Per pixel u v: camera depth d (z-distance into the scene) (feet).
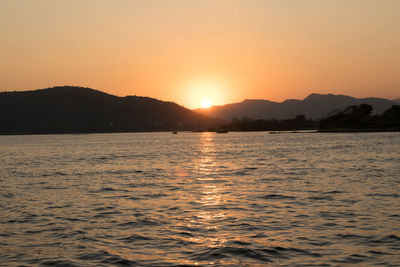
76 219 71.15
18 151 389.60
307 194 94.63
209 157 254.47
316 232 59.47
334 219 67.62
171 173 155.63
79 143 608.19
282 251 50.57
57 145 534.78
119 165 198.80
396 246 51.65
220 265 45.98
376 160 195.31
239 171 158.10
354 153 253.85
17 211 79.15
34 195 100.58
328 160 203.10
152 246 53.78
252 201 86.84
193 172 158.61
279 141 530.27
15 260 48.80
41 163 223.30
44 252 51.83
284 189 103.91
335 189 101.65
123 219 70.69
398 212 71.92
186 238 57.52
